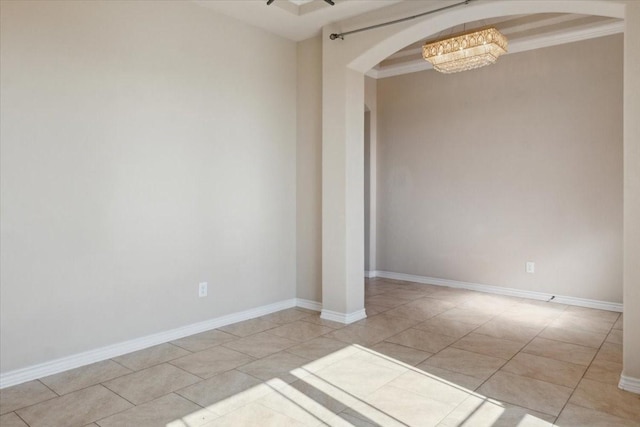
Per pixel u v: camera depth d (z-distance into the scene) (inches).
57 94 111.8
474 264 211.9
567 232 185.9
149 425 87.5
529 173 194.7
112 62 122.6
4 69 103.0
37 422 88.7
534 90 192.5
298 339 140.6
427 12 135.3
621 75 172.7
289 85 177.9
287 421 89.2
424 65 224.5
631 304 103.3
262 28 165.6
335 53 159.9
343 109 158.6
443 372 114.3
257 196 165.9
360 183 165.3
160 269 135.7
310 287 178.5
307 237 178.7
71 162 114.8
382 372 114.0
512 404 96.8
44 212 110.2
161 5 134.3
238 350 130.3
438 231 223.5
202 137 146.6
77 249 116.6
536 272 194.1
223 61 152.8
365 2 143.4
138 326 130.5
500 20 192.1
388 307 181.2
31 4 106.7
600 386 106.0
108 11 121.5
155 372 113.7
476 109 209.3
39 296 110.0
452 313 171.9
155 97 133.1
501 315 168.9
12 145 104.7
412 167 231.8
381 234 245.1
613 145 174.9
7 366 105.0
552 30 184.9
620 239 173.9
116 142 124.0
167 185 136.9
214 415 91.5
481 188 208.7
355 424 88.1
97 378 109.9
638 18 101.7
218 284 153.0
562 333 147.2
